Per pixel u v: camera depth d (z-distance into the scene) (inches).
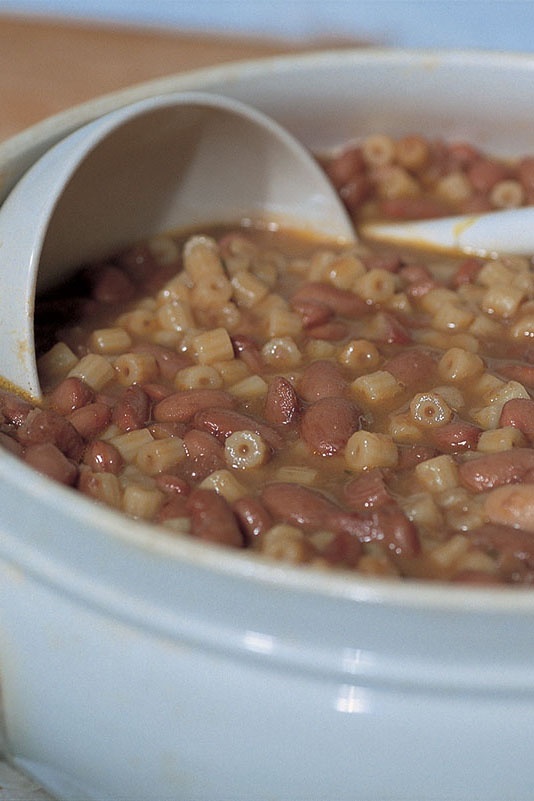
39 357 19.5
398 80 22.3
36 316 20.1
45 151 20.3
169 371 19.2
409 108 22.6
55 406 18.6
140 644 15.7
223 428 18.1
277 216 22.1
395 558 16.6
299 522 16.9
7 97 26.2
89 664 16.0
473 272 20.8
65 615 16.1
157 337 19.8
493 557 16.5
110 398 18.7
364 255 21.3
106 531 15.1
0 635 16.5
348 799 15.7
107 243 21.2
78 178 20.3
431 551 16.6
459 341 19.7
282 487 17.2
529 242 20.9
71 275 21.0
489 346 19.8
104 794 16.7
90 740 16.3
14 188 19.8
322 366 19.0
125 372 19.1
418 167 22.7
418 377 19.0
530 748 15.5
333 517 16.8
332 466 17.9
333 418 18.1
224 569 14.8
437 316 20.1
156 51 27.5
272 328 19.8
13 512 16.0
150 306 20.3
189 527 16.7
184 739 15.8
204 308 20.1
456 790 15.6
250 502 17.0
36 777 17.3
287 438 18.2
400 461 17.8
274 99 22.2
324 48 28.0
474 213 22.1
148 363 19.1
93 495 17.2
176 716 15.8
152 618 15.5
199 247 20.8
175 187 21.6
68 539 15.6
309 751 15.6
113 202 21.0
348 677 15.3
